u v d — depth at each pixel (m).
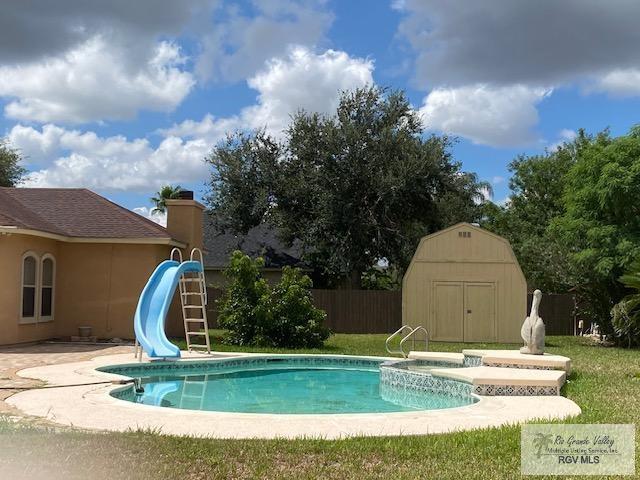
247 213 35.44
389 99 35.28
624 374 14.91
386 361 16.42
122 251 22.06
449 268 26.72
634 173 24.31
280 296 22.47
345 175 33.91
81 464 6.27
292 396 13.62
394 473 6.46
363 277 42.34
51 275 21.59
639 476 6.50
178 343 21.67
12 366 14.49
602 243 24.89
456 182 36.50
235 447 7.20
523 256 37.66
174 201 24.33
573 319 31.81
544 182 51.19
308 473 6.40
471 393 12.38
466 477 6.37
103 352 17.86
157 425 8.45
